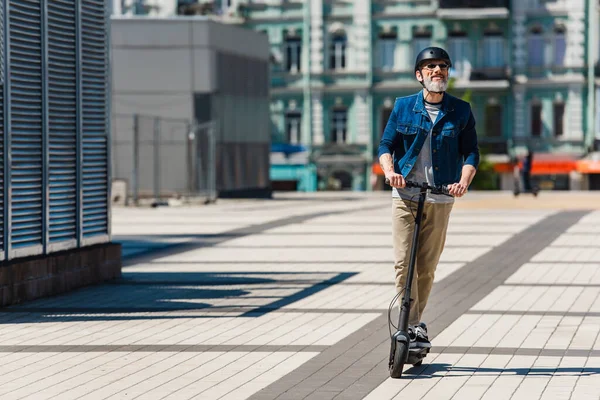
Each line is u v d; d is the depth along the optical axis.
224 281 26.06
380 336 18.11
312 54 107.81
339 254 32.53
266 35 86.62
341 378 14.84
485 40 105.75
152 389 14.26
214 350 16.95
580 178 105.12
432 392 13.98
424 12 106.00
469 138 15.54
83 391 14.20
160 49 75.50
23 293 22.64
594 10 104.38
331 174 108.50
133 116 69.56
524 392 13.91
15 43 22.67
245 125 81.81
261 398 13.69
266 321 19.78
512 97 105.75
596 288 24.11
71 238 24.92
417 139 15.34
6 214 22.20
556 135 105.94
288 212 55.56
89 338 18.19
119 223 47.78
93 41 25.70
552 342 17.41
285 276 26.97
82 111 25.28
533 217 48.09
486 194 84.25
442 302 22.05
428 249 15.54
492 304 21.72
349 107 108.06
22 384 14.67
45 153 23.72
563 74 104.94
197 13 109.06
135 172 63.28
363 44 107.12
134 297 23.31
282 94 108.75
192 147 73.06
